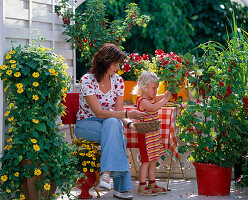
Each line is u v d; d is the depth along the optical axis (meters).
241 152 4.12
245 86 4.52
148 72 4.20
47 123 3.67
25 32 4.07
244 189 4.30
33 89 3.67
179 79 3.97
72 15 4.94
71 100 4.24
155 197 4.09
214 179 4.02
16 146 3.61
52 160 3.69
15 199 3.62
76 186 4.05
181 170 4.88
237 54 4.34
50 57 3.76
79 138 4.06
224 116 4.05
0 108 3.64
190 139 4.02
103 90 4.00
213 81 4.10
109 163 3.69
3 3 3.69
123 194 3.94
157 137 4.18
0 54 3.64
